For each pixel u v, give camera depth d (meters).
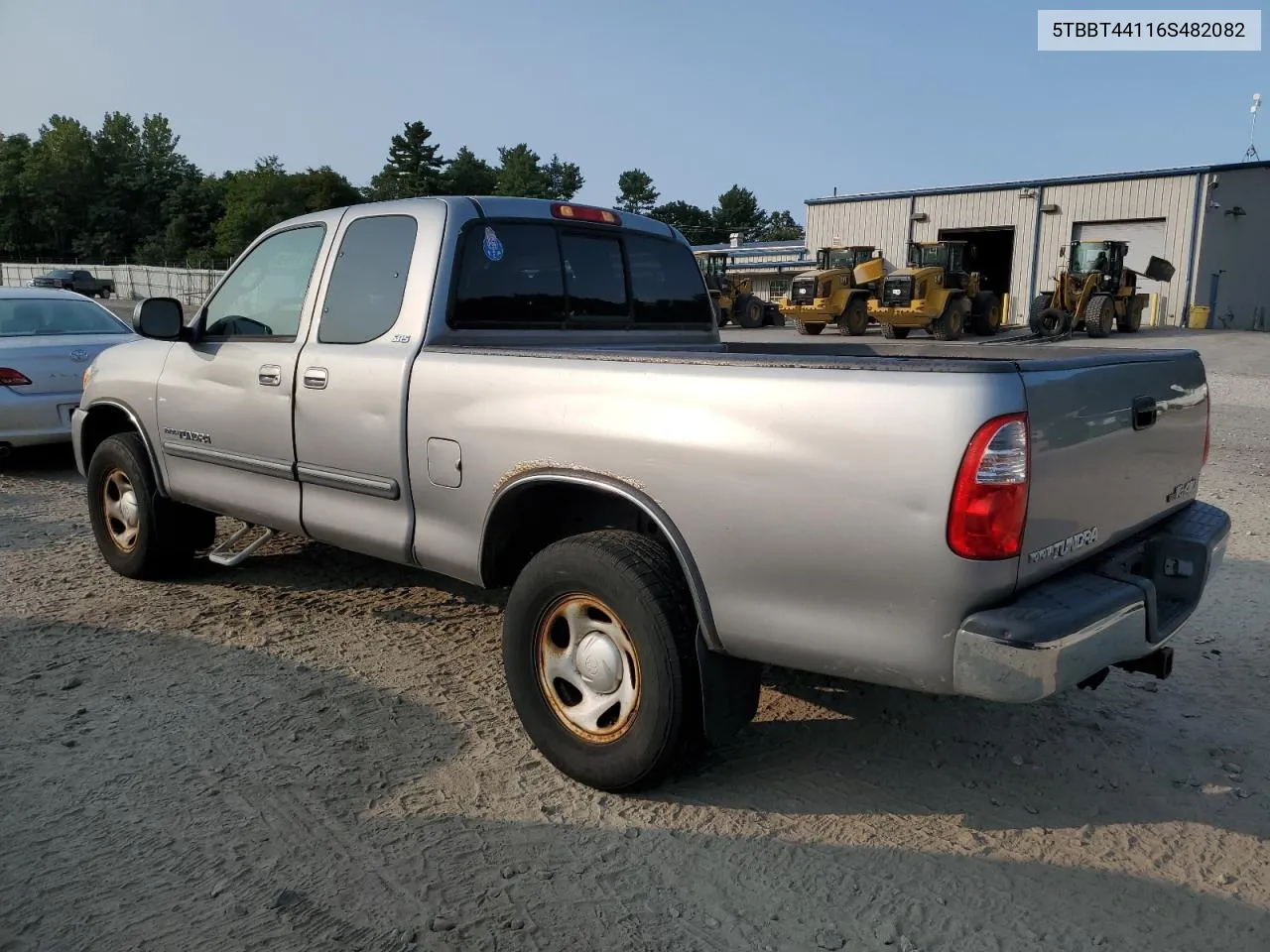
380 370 3.92
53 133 93.69
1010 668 2.53
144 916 2.67
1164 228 31.94
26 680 4.16
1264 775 3.48
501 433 3.47
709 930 2.65
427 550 3.86
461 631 4.81
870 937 2.62
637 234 4.84
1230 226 32.50
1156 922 2.69
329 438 4.15
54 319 8.95
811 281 28.52
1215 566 3.44
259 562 5.87
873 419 2.64
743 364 2.93
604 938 2.61
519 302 4.24
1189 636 4.76
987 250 38.31
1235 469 8.95
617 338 4.70
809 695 4.14
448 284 3.96
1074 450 2.78
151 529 5.27
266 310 4.64
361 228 4.26
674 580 3.12
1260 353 23.12
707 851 3.01
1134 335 28.50
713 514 2.95
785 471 2.79
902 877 2.89
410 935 2.61
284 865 2.91
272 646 4.59
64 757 3.52
